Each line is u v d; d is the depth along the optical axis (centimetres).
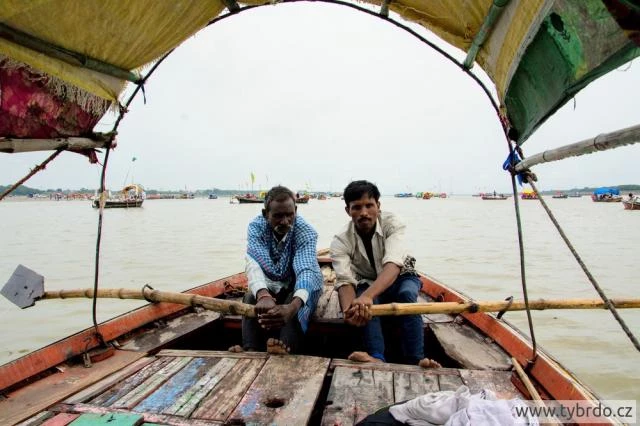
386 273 268
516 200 222
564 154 153
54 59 185
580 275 938
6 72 168
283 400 191
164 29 212
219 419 176
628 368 459
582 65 132
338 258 292
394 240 287
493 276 941
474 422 145
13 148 181
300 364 229
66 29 177
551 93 159
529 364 223
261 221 304
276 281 300
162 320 310
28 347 523
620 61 117
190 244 1522
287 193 285
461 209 5041
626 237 1719
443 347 267
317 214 3866
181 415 179
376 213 286
